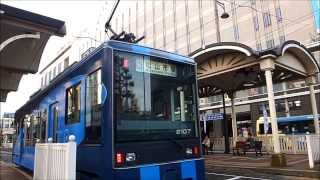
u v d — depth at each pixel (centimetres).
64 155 634
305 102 3588
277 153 1386
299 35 3419
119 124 635
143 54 713
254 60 1509
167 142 703
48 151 738
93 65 720
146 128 675
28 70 1002
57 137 905
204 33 4328
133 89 676
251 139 2048
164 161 687
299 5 3456
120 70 666
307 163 1420
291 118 3134
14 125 1816
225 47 1518
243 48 1474
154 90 713
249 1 3884
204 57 1648
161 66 741
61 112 896
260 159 1692
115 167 609
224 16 2053
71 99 833
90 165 680
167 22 4906
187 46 4531
